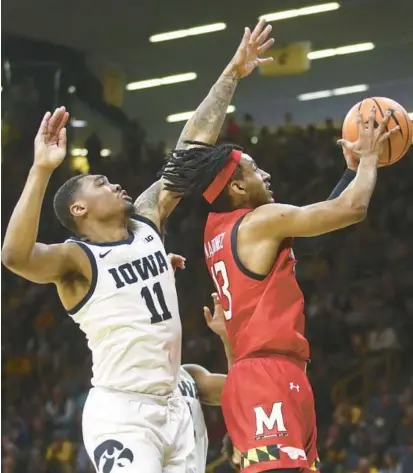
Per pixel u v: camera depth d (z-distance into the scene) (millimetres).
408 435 9039
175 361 3246
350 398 9922
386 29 12008
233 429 3004
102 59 13312
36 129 13125
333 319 10680
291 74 12594
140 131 13305
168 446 3158
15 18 12891
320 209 2887
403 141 3055
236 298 3037
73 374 11305
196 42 12922
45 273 3121
